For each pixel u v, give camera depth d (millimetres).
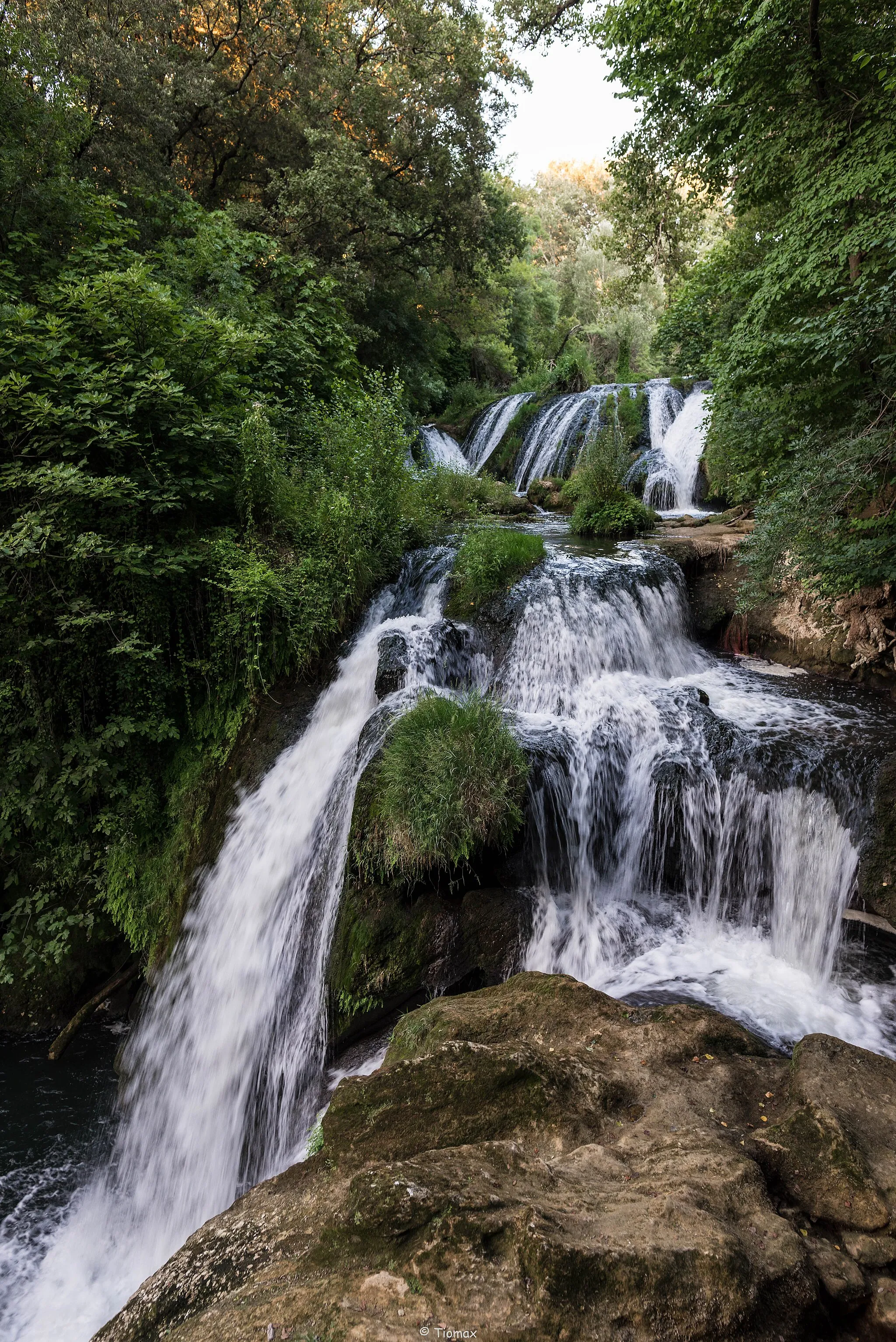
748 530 9992
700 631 8516
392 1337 1696
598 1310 1727
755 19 6168
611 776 5750
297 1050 4984
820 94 6707
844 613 7344
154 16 12852
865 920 4711
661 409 17359
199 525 7539
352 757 5906
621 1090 2742
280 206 14898
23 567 6129
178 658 7168
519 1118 2635
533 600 7469
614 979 4621
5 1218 4660
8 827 6656
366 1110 2727
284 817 6020
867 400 6105
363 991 4695
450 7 18188
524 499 13828
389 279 19250
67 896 6812
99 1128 5383
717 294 11062
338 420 9266
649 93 9492
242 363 7809
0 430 6109
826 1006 4234
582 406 18328
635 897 5547
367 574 8172
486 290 23656
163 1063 5613
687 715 6098
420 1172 2176
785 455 7918
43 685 6625
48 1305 4172
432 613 8070
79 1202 4812
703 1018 3215
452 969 4812
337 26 17703
